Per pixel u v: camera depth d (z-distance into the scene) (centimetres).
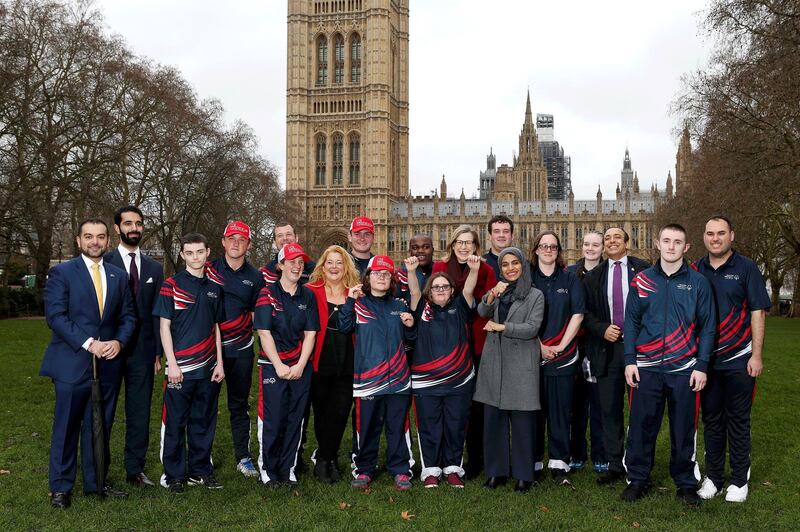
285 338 1088
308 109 14038
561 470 1116
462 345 1095
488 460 1080
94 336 1015
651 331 1022
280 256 1094
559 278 1125
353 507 972
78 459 1230
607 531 880
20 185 4247
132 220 1119
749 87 3002
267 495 1026
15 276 6938
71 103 4600
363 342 1086
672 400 1017
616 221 14238
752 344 1020
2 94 3909
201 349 1076
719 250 1037
